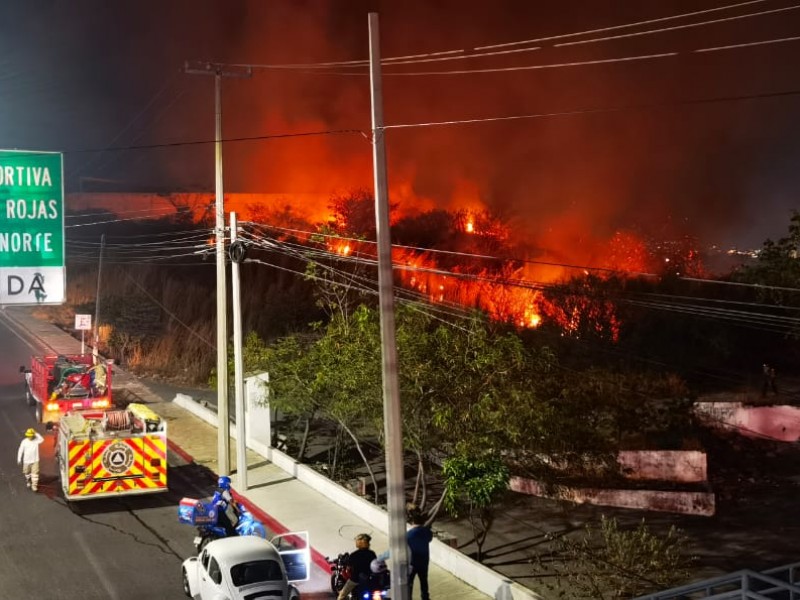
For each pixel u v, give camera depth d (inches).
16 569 669.3
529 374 735.7
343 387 842.2
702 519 934.4
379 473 1068.5
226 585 542.3
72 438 813.2
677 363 1636.3
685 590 382.0
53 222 619.2
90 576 655.8
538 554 799.1
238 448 893.8
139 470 826.8
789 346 1669.5
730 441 1232.8
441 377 738.8
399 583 493.4
